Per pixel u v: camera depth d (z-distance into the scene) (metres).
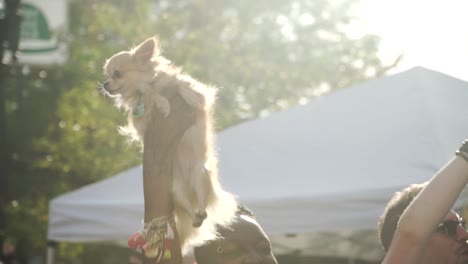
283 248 10.45
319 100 7.04
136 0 20.06
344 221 6.17
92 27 18.31
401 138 6.30
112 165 16.41
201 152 2.47
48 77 19.86
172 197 2.48
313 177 6.50
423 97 6.39
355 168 6.36
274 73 18.45
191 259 3.00
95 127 16.58
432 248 2.82
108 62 2.58
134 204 7.06
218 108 16.95
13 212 15.20
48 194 17.97
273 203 6.40
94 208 7.29
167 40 17.84
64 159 17.27
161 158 2.48
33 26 14.72
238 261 2.88
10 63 11.49
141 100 2.53
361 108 6.78
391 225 3.03
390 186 6.00
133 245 2.52
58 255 16.59
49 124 19.80
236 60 17.95
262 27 19.22
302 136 6.88
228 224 2.70
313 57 19.86
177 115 2.49
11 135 19.38
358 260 10.76
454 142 6.04
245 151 7.00
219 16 19.22
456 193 2.47
